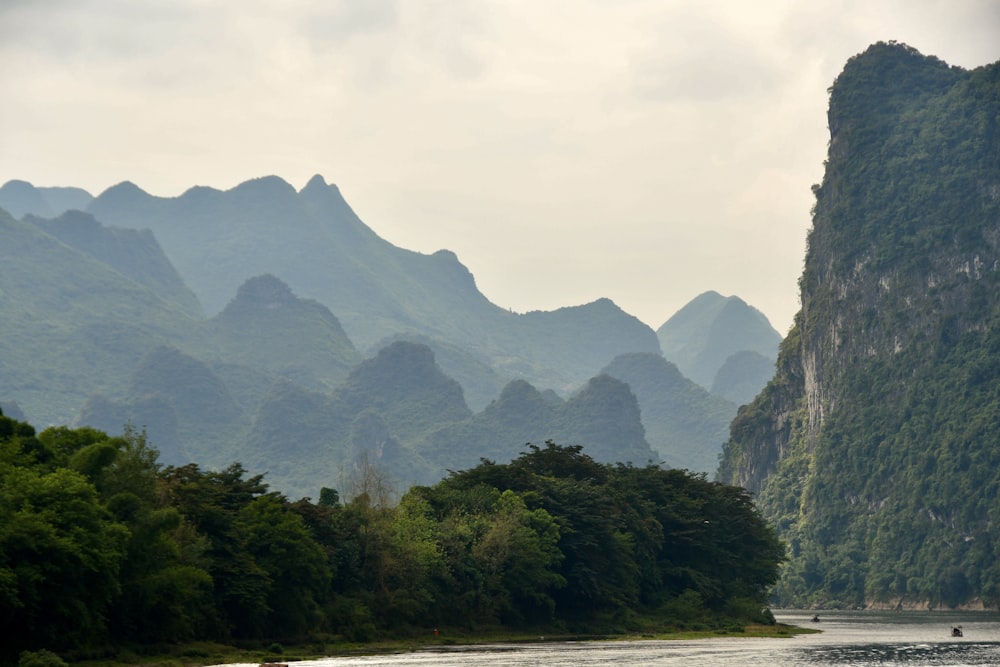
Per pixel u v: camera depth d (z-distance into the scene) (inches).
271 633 6309.1
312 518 7003.0
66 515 4835.1
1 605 4483.3
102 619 5044.3
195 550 5743.1
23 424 5620.1
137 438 5743.1
